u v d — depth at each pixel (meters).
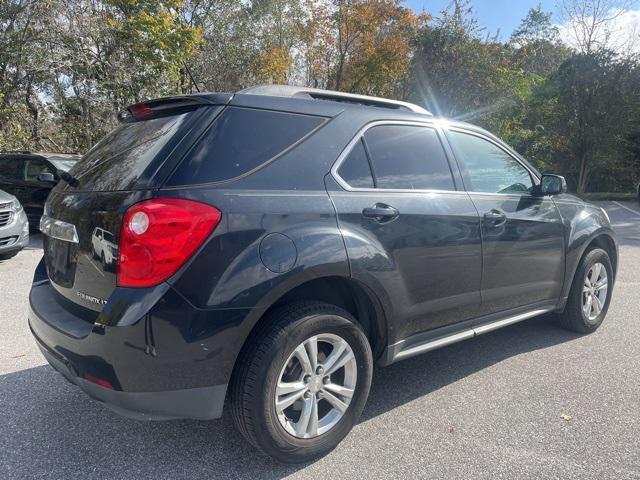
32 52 15.38
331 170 2.67
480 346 4.24
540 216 3.84
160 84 17.75
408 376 3.63
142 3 17.08
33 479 2.38
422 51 23.92
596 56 24.42
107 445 2.69
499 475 2.44
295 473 2.46
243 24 24.56
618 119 24.50
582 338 4.42
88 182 2.61
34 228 10.25
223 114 2.43
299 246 2.37
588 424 2.93
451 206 3.16
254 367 2.28
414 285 2.92
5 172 10.17
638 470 2.48
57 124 17.36
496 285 3.49
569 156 27.00
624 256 8.67
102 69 16.88
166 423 2.93
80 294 2.41
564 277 4.14
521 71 23.33
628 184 28.42
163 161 2.25
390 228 2.78
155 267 2.08
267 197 2.37
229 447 2.68
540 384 3.48
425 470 2.48
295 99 2.72
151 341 2.07
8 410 3.05
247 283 2.21
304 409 2.48
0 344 4.12
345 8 24.78
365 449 2.67
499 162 3.80
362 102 3.10
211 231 2.16
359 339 2.63
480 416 3.03
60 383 3.43
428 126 3.32
